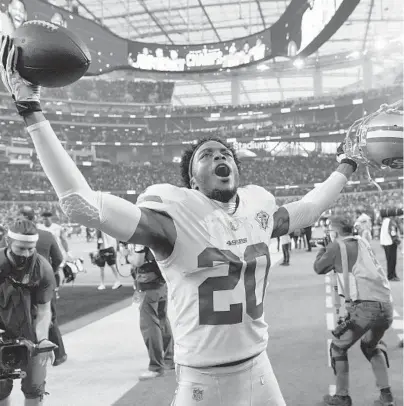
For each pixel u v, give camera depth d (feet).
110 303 32.78
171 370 18.10
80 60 6.31
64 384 16.78
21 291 10.86
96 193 6.14
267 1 133.08
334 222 15.11
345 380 14.37
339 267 14.49
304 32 56.75
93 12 139.85
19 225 10.59
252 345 6.97
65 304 32.63
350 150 8.96
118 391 16.05
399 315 26.76
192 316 6.76
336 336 14.48
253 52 72.28
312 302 31.53
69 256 23.32
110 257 39.55
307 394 15.46
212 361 6.69
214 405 6.74
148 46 73.10
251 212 7.24
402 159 8.66
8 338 10.80
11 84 6.02
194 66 75.46
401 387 15.84
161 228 6.51
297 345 21.29
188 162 7.78
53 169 5.85
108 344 21.93
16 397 15.80
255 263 6.92
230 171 7.04
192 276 6.72
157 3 134.72
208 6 136.05
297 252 75.10
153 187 7.06
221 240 6.79
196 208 6.81
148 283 17.69
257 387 6.98
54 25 6.40
